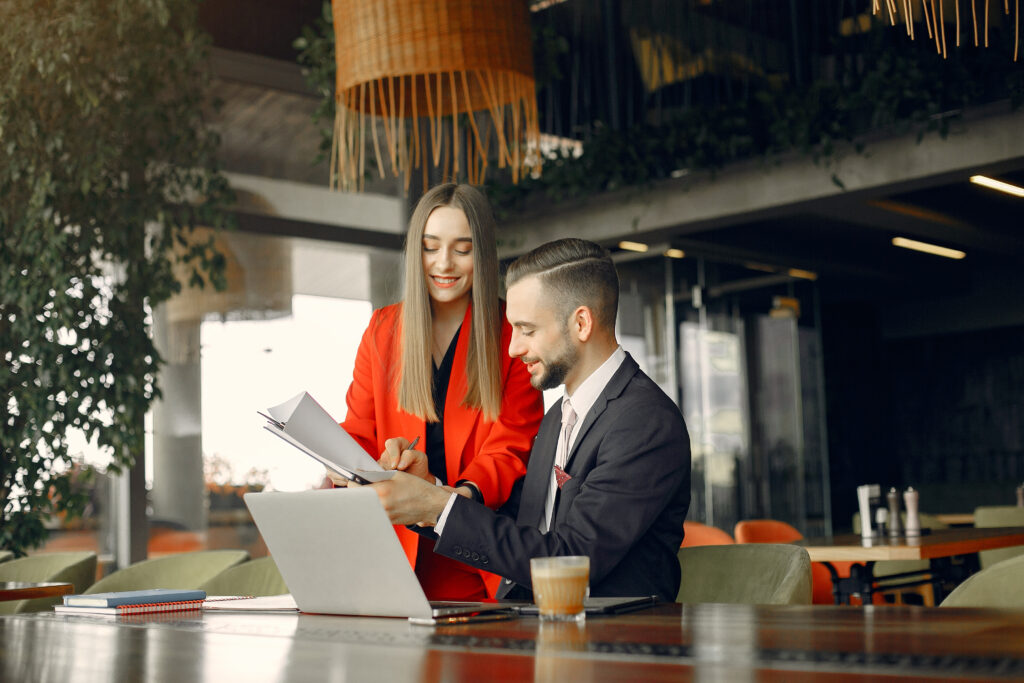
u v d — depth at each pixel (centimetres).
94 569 357
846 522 973
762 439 747
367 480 148
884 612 120
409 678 93
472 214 204
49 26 434
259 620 145
